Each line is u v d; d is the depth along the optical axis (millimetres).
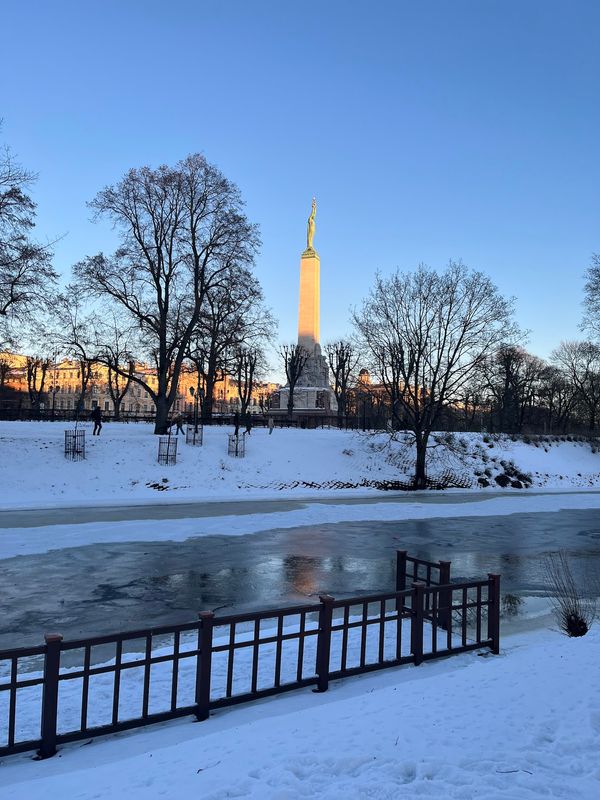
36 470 32500
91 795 4309
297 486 37188
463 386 42250
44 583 13852
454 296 40062
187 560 16750
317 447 43219
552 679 6781
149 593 13211
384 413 55875
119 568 15570
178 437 40406
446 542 20953
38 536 19500
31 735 5883
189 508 27781
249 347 46438
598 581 15453
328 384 68625
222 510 27188
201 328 43031
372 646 9055
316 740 5141
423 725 5457
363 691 6980
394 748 4965
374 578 15219
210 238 42156
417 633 8117
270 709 6430
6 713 6547
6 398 100000
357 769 4637
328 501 32406
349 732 5312
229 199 42219
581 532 23922
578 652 8016
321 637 7172
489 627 8930
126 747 5527
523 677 6902
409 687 6645
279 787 4277
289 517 25500
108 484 32656
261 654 8625
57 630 10570
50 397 130125
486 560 18016
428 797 4188
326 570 15977
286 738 5211
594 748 5020
